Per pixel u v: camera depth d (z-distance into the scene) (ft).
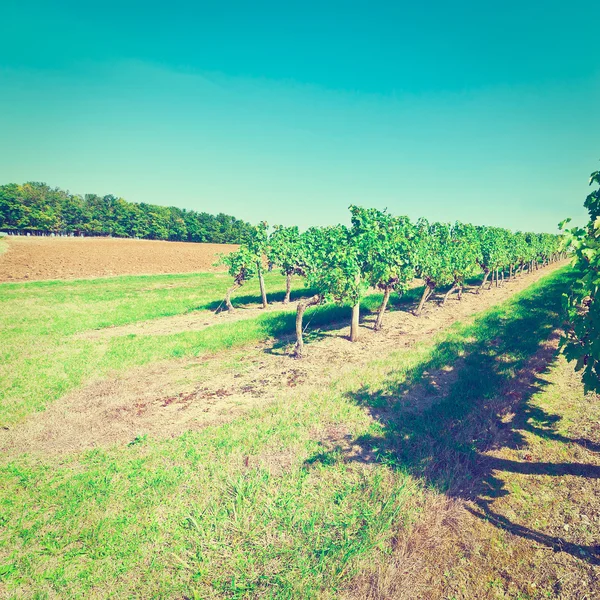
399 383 31.91
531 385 29.78
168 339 48.91
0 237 268.00
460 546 14.71
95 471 20.85
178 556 14.88
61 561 15.06
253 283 126.93
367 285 45.88
